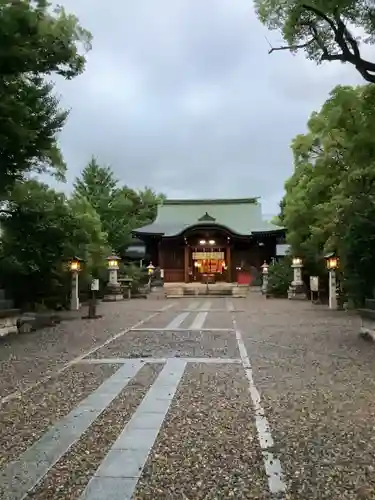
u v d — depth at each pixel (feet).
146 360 31.01
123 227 143.23
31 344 38.75
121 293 111.24
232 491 12.21
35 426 17.54
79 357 32.48
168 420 18.16
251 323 54.75
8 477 13.08
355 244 45.83
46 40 37.96
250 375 26.27
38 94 41.06
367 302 42.32
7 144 38.55
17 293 56.34
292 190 97.35
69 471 13.46
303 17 34.94
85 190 141.18
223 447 15.25
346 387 23.38
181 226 163.22
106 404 20.47
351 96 43.98
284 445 15.42
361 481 12.73
